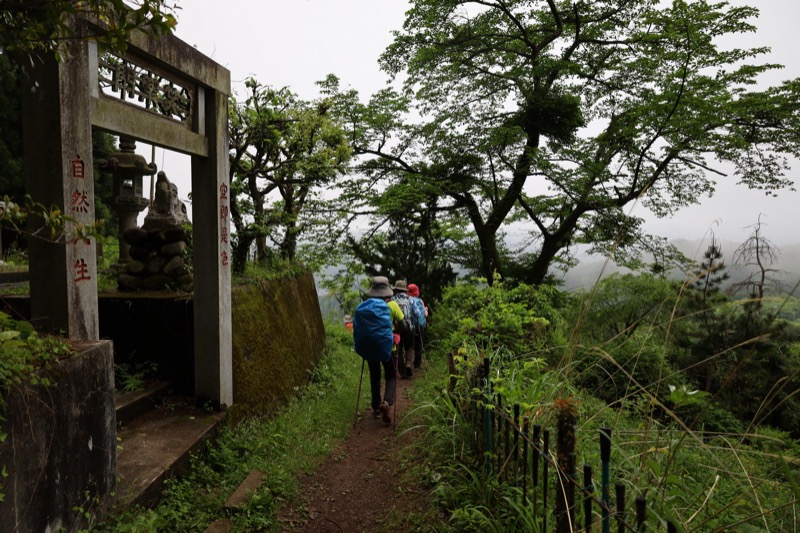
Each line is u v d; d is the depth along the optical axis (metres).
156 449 4.23
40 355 2.73
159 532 3.39
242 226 7.91
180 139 4.71
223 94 5.33
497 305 8.49
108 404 3.31
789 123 13.81
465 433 4.26
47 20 2.57
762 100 13.65
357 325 6.00
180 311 5.56
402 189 15.90
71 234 3.40
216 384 5.20
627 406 5.03
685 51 13.91
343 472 4.80
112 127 3.84
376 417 6.38
